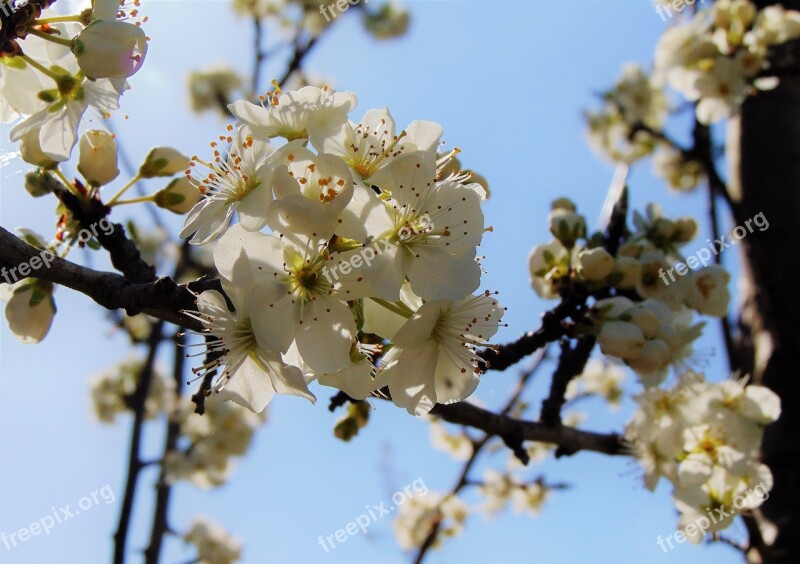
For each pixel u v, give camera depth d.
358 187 0.20
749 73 0.37
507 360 0.26
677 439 0.28
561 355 0.27
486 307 0.22
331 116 0.21
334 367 0.20
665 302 0.29
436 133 0.21
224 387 0.21
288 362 0.21
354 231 0.20
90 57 0.22
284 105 0.21
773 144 0.36
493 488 0.46
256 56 0.45
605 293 0.28
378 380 0.21
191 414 0.54
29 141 0.23
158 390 0.54
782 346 0.33
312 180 0.20
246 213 0.20
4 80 0.23
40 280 0.24
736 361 0.34
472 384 0.21
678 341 0.27
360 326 0.21
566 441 0.28
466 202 0.21
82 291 0.22
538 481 0.45
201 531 0.52
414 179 0.20
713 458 0.29
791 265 0.34
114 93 0.23
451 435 0.43
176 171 0.25
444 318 0.21
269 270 0.20
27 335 0.24
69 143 0.23
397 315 0.21
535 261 0.28
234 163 0.21
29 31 0.22
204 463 0.52
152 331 0.38
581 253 0.26
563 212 0.28
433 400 0.21
